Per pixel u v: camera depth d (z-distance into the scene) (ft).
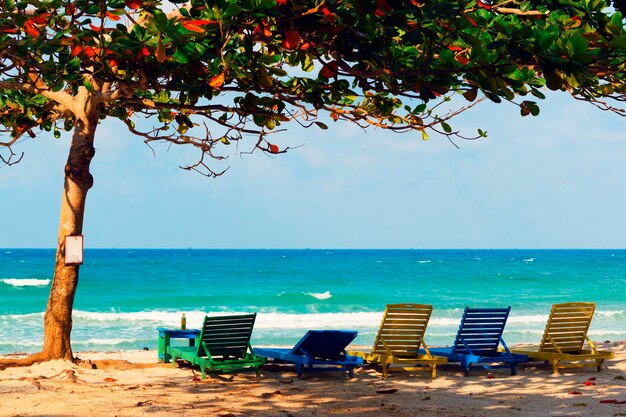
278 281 200.75
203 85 22.77
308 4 19.29
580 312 39.96
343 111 30.50
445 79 20.66
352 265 307.37
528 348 45.88
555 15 19.74
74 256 35.73
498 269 279.90
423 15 19.06
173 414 27.32
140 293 158.10
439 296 159.33
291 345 72.59
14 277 211.41
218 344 36.42
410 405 29.94
